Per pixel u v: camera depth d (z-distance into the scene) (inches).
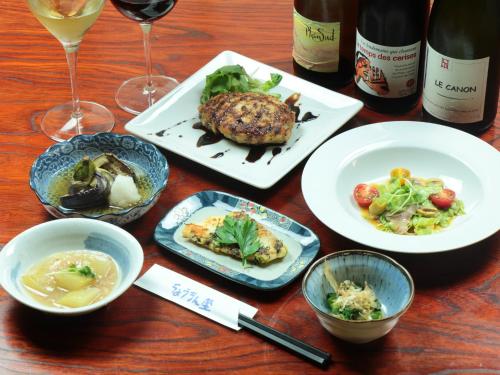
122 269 47.4
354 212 52.1
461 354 44.3
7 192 54.9
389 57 57.0
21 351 45.2
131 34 69.1
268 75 62.7
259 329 45.2
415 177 54.2
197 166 56.7
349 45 62.9
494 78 55.9
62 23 52.6
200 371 43.9
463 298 47.2
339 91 63.2
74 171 52.9
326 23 59.0
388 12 55.8
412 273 48.7
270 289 46.8
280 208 53.5
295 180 55.4
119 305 47.3
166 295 47.6
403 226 50.6
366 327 42.0
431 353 44.4
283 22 69.9
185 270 49.4
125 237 47.4
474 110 56.2
